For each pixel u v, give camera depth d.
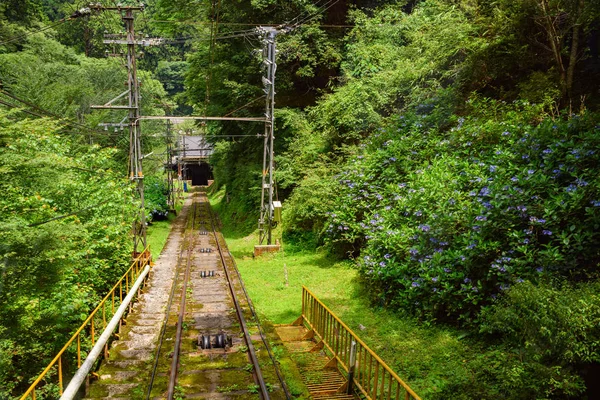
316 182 20.00
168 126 44.50
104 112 28.44
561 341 6.46
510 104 15.23
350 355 8.09
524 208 9.74
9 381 9.57
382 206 15.67
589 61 15.29
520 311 7.37
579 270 8.59
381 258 12.64
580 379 6.23
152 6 53.44
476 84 17.77
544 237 9.91
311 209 20.38
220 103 30.94
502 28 16.17
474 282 10.05
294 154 25.50
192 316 12.93
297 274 16.80
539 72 15.23
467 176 12.52
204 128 37.88
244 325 11.60
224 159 36.25
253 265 19.47
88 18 45.31
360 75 24.34
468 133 14.45
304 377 8.77
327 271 16.39
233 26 28.48
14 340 9.56
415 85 20.31
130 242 20.38
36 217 10.66
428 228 11.38
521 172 11.09
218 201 50.88
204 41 30.31
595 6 13.04
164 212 38.06
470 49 17.06
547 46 15.95
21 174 10.59
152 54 66.44
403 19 26.12
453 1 20.61
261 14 28.00
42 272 9.35
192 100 34.66
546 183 10.28
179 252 24.52
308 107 26.19
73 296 10.55
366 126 20.89
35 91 24.39
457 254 10.29
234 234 29.78
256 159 30.61
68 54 35.56
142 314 13.55
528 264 9.25
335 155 21.91
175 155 69.44
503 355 7.96
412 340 9.96
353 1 29.45
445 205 11.45
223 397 8.01
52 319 9.97
